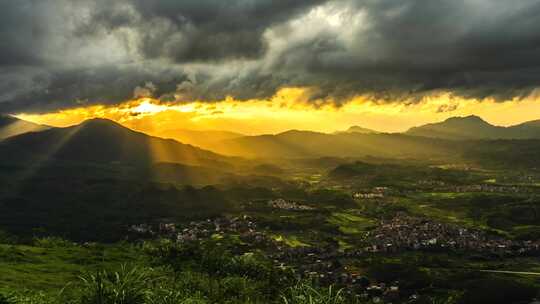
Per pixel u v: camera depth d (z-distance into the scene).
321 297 30.14
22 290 39.06
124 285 28.66
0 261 56.16
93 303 27.81
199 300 41.28
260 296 53.09
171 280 50.00
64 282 47.19
